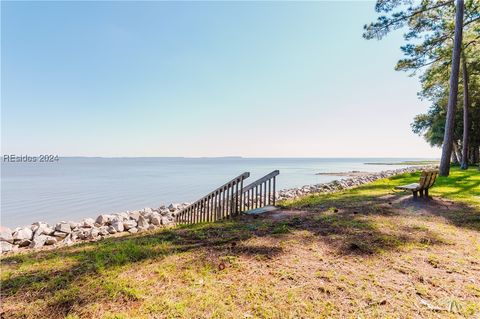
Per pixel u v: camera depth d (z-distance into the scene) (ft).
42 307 8.19
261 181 25.00
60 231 29.53
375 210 21.85
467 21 57.31
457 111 97.91
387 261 11.34
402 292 8.83
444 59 62.64
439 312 7.75
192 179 134.21
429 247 13.03
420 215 19.97
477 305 8.06
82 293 8.86
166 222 37.09
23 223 43.42
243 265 11.01
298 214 21.12
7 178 140.77
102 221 34.81
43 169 264.11
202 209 28.12
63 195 75.56
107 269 10.70
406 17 54.08
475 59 65.51
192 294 8.74
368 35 56.44
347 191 35.94
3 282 9.85
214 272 10.39
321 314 7.69
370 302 8.27
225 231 16.58
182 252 12.69
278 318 7.52
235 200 23.57
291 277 9.89
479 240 14.12
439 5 52.03
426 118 126.41
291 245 13.41
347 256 11.93
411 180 45.21
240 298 8.51
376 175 94.99
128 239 16.90
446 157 48.96
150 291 8.95
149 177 148.77
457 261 11.30
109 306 8.14
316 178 129.29
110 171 221.46
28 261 12.33
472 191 31.19
